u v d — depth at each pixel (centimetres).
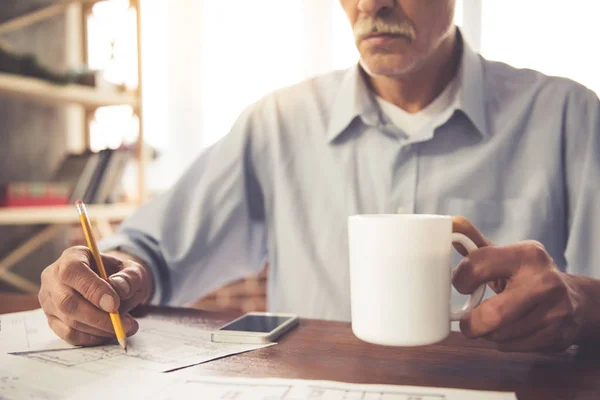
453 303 83
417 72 86
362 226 44
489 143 86
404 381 42
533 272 44
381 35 74
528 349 46
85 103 171
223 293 199
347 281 89
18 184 149
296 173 96
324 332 58
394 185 88
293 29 210
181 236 93
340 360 48
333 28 207
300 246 92
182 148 221
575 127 86
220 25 217
